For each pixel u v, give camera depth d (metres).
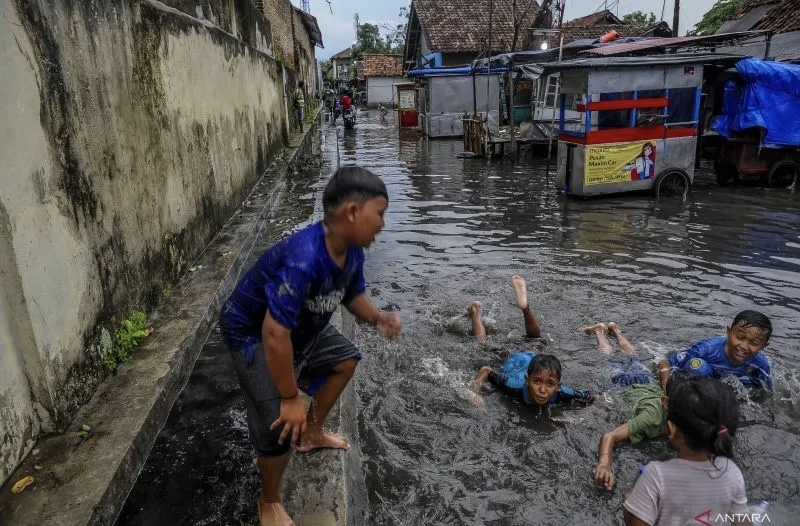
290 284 2.04
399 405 4.14
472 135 18.05
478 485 3.35
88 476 2.66
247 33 10.32
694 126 11.24
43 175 2.98
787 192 11.76
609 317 5.52
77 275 3.28
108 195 3.82
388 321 2.61
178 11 6.07
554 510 3.16
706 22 23.25
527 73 14.65
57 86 3.20
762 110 11.69
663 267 6.94
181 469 3.09
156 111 4.98
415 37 31.73
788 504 3.17
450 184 13.30
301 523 2.57
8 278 2.66
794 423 3.86
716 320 5.41
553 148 17.78
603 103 10.70
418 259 7.43
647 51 14.31
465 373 4.59
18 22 2.83
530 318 5.05
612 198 11.38
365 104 47.97
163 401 3.44
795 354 4.71
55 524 2.37
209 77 7.01
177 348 3.94
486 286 6.39
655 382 4.26
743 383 4.16
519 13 27.78
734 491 2.44
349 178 2.07
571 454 3.62
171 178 5.29
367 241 2.12
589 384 4.40
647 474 2.50
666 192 11.56
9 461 2.63
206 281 5.29
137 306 4.24
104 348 3.58
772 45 16.73
